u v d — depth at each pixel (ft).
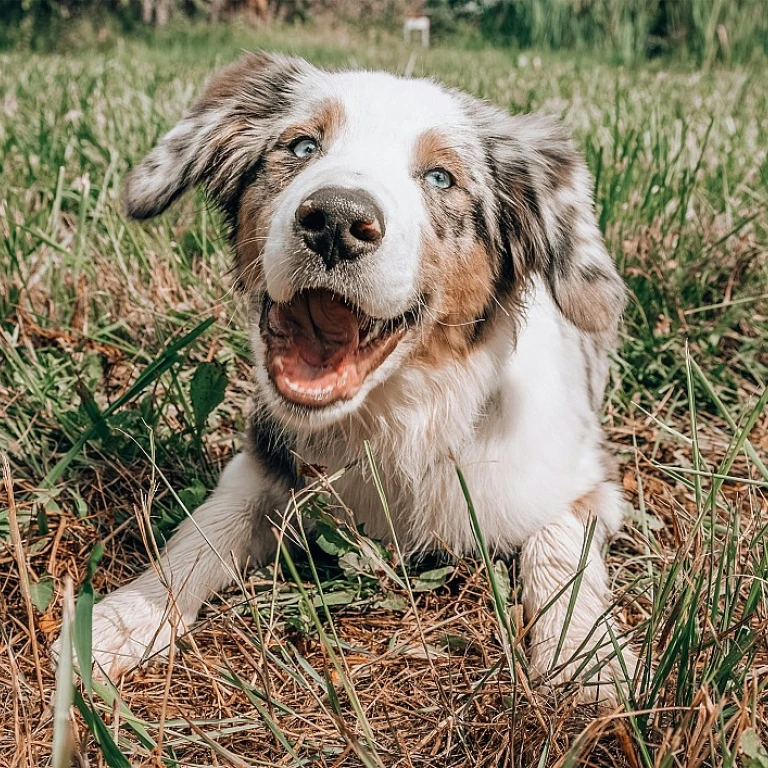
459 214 1.48
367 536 1.49
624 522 1.62
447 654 1.28
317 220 1.24
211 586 1.43
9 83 4.38
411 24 9.39
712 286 2.27
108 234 2.33
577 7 8.18
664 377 2.06
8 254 2.16
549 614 1.36
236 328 2.04
